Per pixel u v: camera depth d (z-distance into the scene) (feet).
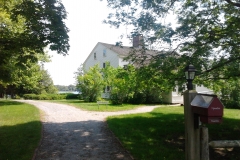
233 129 29.94
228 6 26.07
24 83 79.05
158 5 26.71
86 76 80.89
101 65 112.27
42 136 26.71
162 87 30.71
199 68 24.20
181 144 23.26
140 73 27.99
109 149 21.44
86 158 18.88
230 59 24.22
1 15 35.29
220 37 24.64
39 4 24.57
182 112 49.06
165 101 82.89
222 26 25.95
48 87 164.86
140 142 23.50
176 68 25.68
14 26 37.29
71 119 40.22
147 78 27.66
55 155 19.74
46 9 24.02
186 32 25.88
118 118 39.52
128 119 38.32
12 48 24.12
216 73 27.37
